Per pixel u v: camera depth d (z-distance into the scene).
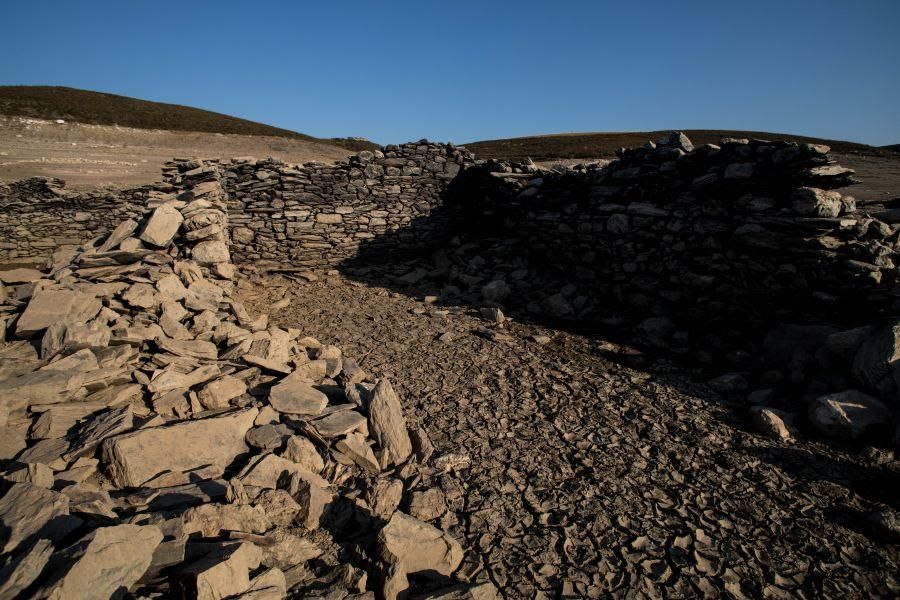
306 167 13.94
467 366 7.35
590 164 11.84
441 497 4.35
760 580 3.61
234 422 4.64
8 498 3.02
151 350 5.89
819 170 7.30
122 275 7.46
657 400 6.35
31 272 7.46
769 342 7.12
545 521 4.17
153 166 32.84
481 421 5.75
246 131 58.59
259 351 6.29
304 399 5.27
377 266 14.48
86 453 3.85
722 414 5.99
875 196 17.97
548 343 8.44
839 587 3.55
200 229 9.73
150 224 8.47
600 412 6.02
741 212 8.10
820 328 6.69
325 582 3.27
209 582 2.67
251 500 3.82
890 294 6.31
